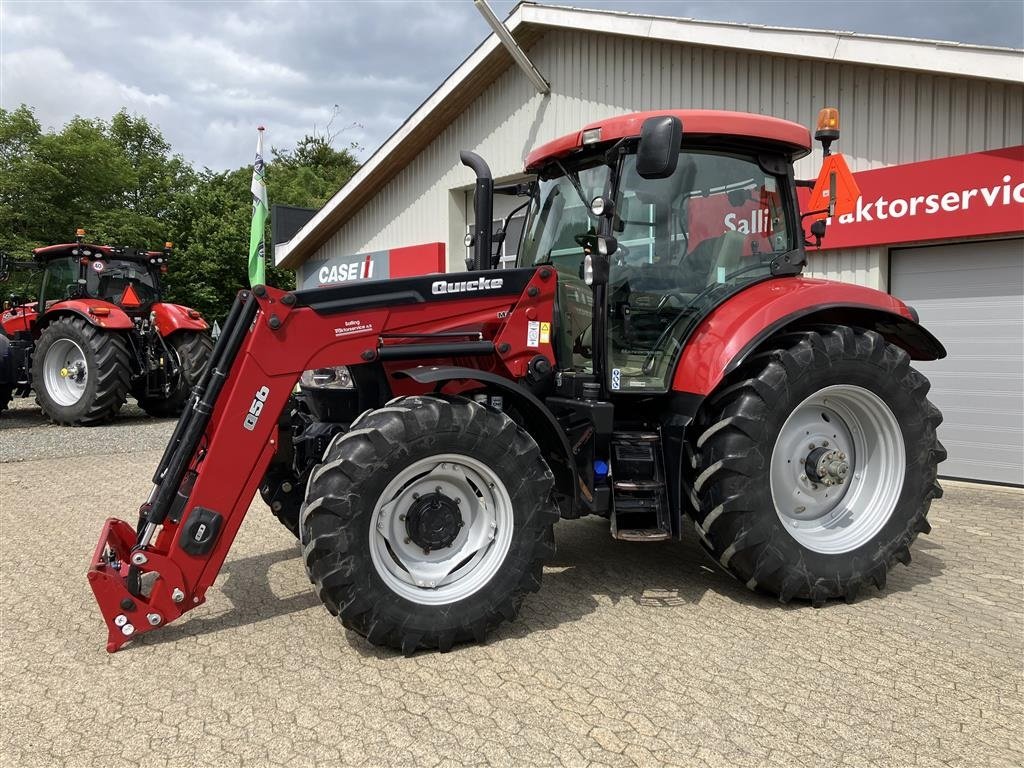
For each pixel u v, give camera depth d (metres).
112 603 3.00
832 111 3.91
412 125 11.45
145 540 3.08
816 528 3.72
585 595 3.69
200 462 3.20
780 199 4.00
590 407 3.43
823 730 2.46
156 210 34.34
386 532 3.03
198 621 3.38
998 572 4.08
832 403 3.77
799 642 3.14
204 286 27.45
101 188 29.45
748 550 3.42
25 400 12.70
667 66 8.60
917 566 4.19
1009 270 6.34
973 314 6.57
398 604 2.95
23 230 27.58
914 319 4.17
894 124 6.74
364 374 3.47
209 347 10.09
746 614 3.45
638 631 3.25
